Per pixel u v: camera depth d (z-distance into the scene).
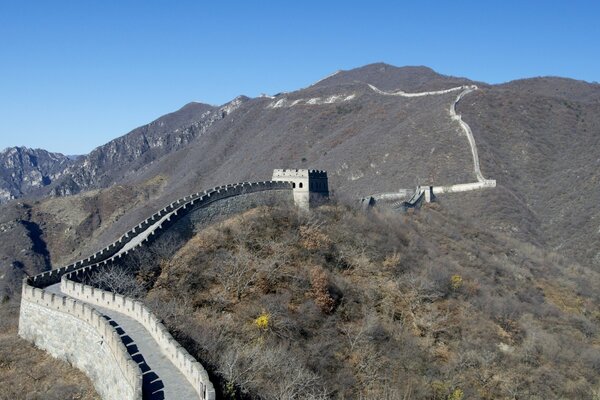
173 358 28.73
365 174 154.88
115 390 28.83
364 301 58.81
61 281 44.53
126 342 31.39
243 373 34.34
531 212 129.25
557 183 139.75
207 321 45.94
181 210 60.25
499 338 61.31
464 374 53.50
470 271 75.75
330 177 159.88
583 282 90.38
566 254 112.38
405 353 52.84
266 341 45.84
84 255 171.62
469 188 132.38
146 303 42.19
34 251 183.12
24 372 36.25
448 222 100.25
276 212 67.12
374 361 50.16
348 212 75.12
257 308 50.28
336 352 49.84
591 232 116.88
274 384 36.81
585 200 128.38
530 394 53.53
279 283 55.47
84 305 35.53
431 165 146.12
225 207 65.50
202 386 24.59
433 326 58.91
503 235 108.81
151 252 54.72
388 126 180.00
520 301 74.00
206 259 56.62
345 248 66.00
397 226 80.25
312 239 63.81
